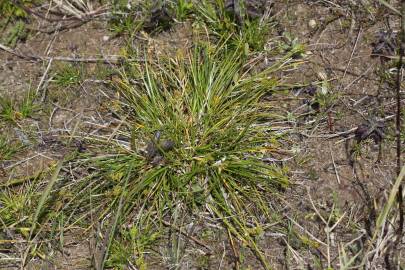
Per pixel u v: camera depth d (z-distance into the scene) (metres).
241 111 3.49
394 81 3.58
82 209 3.28
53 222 3.23
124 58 3.80
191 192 3.25
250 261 3.09
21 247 3.20
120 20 3.94
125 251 3.11
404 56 3.60
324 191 3.28
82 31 3.97
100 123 3.59
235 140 3.34
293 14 3.91
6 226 3.24
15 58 3.90
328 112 3.53
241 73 3.67
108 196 3.26
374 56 3.71
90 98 3.70
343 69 3.70
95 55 3.86
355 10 3.88
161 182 3.29
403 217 3.10
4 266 3.16
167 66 3.72
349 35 3.81
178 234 3.19
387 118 3.47
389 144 3.38
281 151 3.42
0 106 3.69
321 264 3.05
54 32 3.98
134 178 3.32
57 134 3.57
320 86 3.62
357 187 3.28
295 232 3.15
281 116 3.51
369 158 3.37
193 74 3.58
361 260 3.04
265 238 3.15
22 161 3.48
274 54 3.77
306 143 3.44
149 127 3.47
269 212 3.23
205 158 3.32
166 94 3.54
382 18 3.83
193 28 3.88
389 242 3.06
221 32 3.82
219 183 3.26
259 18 3.81
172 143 3.35
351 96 3.59
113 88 3.71
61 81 3.74
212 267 3.09
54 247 3.19
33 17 4.04
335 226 3.15
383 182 3.28
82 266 3.12
